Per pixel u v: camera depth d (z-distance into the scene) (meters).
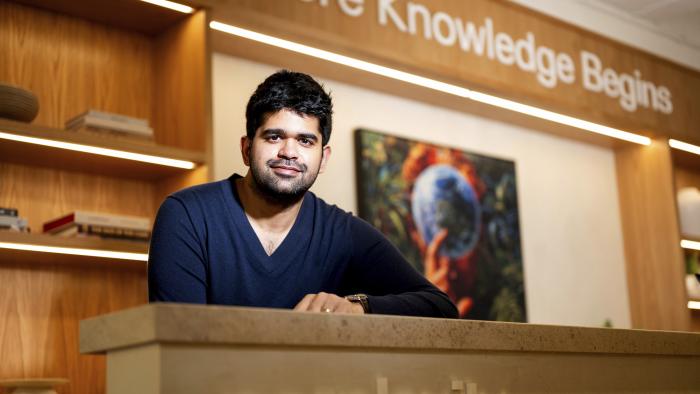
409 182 4.30
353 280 2.00
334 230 1.92
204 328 1.16
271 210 1.81
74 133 2.87
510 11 4.75
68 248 2.83
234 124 3.77
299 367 1.26
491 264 4.58
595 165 5.39
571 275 5.06
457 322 1.46
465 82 4.32
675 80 5.63
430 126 4.54
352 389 1.32
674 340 1.87
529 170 5.00
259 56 3.85
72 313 3.12
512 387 1.54
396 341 1.36
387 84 4.25
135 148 3.00
